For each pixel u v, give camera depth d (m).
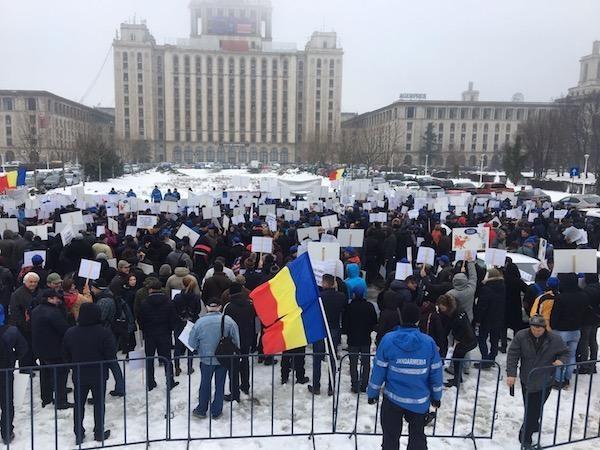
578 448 6.30
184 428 6.68
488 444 6.38
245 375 7.75
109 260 10.46
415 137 118.81
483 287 8.86
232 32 149.38
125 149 109.12
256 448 6.21
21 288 7.91
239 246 12.48
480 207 22.88
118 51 136.12
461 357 8.10
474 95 160.25
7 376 5.81
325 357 8.49
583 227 17.88
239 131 145.00
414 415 5.22
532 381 6.07
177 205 21.95
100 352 6.22
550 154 65.69
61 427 6.69
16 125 98.81
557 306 7.68
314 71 143.62
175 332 8.48
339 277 9.10
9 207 20.16
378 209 21.22
